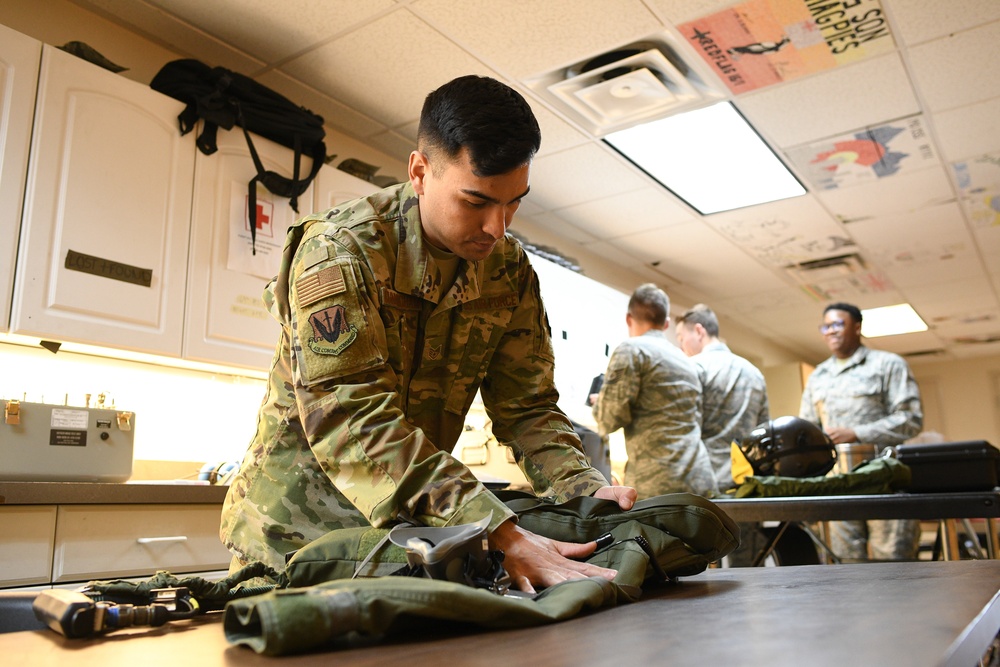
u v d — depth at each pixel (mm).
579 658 477
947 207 4566
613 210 4594
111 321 2363
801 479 2590
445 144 1092
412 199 1217
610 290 4754
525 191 1136
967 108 3459
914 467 2564
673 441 3195
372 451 912
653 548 952
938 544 3268
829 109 3453
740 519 2352
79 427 2162
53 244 2248
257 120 2785
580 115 3492
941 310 6859
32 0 2578
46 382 2617
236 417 3195
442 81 3205
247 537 1139
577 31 2883
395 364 1188
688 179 4164
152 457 2895
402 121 3553
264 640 506
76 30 2682
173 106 2594
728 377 3695
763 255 5406
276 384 1167
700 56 3049
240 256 2717
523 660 477
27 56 2252
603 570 838
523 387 1328
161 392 2951
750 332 7633
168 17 2771
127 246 2418
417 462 897
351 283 1019
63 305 2252
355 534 812
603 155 3879
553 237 5008
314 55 3016
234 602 552
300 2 2691
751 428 3686
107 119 2412
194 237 2602
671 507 1005
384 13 2760
